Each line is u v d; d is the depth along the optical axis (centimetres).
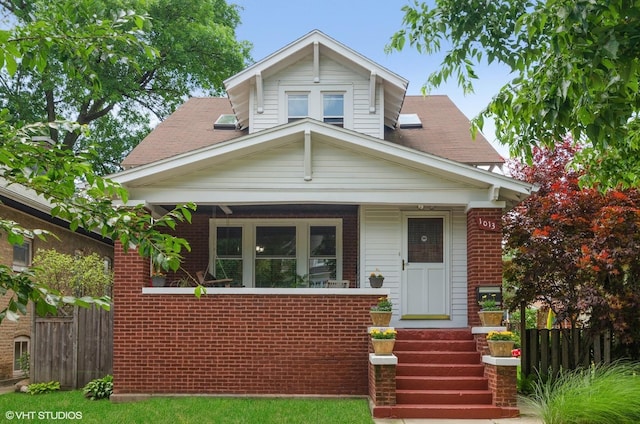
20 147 425
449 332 1253
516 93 712
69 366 1345
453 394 1089
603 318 1226
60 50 467
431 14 827
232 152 1255
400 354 1196
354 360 1233
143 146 1540
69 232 1833
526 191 1244
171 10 2703
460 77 858
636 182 930
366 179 1283
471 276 1285
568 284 1316
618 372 1049
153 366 1238
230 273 1523
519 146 741
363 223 1387
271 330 1242
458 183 1283
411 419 1041
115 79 2572
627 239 1208
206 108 1884
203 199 1270
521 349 1314
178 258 475
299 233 1533
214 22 2923
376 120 1541
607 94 574
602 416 848
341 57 1544
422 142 1557
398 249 1377
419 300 1364
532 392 1255
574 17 520
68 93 2658
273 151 1283
